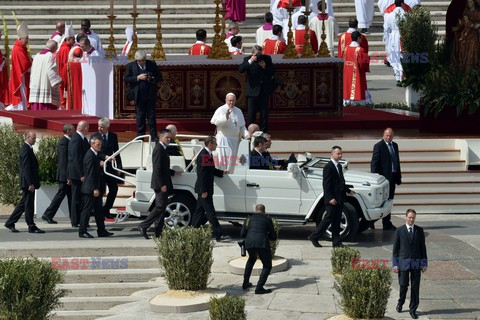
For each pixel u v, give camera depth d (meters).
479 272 61.25
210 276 60.62
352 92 108.81
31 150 69.62
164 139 66.62
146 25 135.25
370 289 52.94
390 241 68.19
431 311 54.91
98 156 68.06
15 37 134.38
